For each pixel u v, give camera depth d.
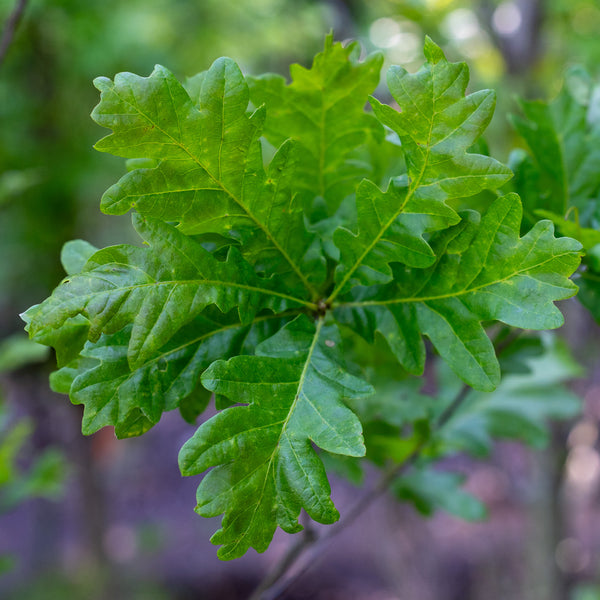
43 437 2.96
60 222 2.26
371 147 0.61
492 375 0.50
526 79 1.61
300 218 0.53
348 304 0.54
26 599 2.91
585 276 0.58
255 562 3.43
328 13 2.35
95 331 0.48
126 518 3.65
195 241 0.52
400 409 0.64
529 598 1.97
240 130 0.49
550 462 1.78
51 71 2.12
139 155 0.49
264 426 0.48
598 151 0.61
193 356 0.52
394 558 2.31
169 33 2.44
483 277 0.51
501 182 0.49
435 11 1.33
